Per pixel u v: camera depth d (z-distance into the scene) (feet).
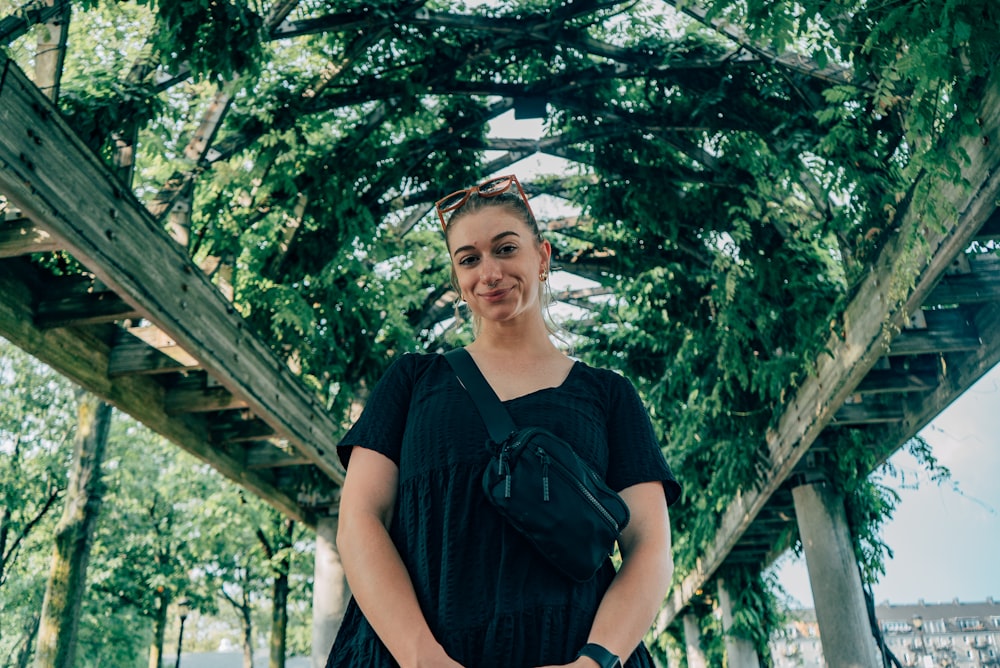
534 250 4.77
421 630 3.62
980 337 22.66
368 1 24.57
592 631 3.75
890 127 20.38
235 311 22.24
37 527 73.82
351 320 30.19
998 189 14.90
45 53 16.20
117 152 19.19
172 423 25.68
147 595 77.66
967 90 14.06
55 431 70.44
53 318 19.71
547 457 3.91
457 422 4.19
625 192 31.17
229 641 205.46
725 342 28.86
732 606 44.11
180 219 22.21
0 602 79.71
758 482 31.22
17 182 13.85
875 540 31.04
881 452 28.86
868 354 21.58
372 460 4.32
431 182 32.07
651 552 4.12
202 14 18.06
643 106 28.45
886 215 20.25
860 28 15.10
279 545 64.75
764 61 22.45
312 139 29.14
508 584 3.78
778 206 27.40
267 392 24.06
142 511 76.28
